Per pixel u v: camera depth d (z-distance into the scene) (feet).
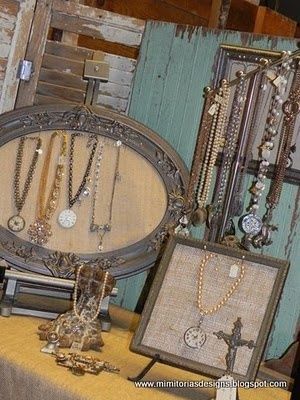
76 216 5.20
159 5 8.50
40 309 5.04
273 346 5.05
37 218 5.15
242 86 5.02
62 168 5.19
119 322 5.29
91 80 5.30
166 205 5.21
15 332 4.71
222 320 4.23
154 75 5.60
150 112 5.62
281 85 4.88
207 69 5.35
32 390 4.22
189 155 5.45
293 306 4.99
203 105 5.37
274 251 5.06
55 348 4.51
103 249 5.20
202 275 4.34
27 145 5.18
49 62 5.66
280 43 5.06
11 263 5.06
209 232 5.17
